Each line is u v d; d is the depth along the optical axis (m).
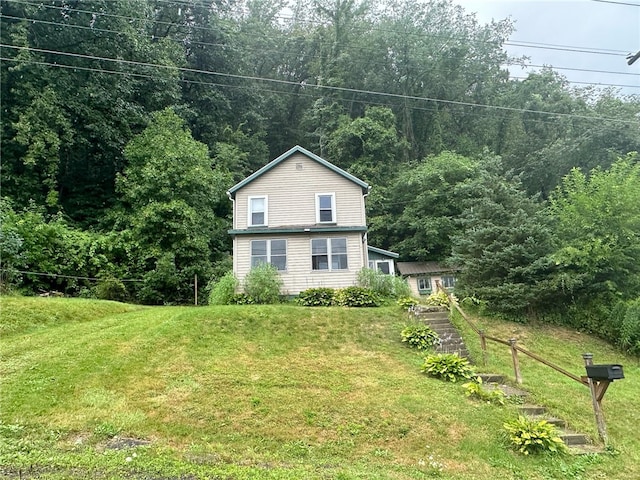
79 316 11.25
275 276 15.21
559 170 29.25
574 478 5.63
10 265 15.29
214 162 26.55
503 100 37.00
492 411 7.21
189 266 20.25
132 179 21.95
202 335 9.75
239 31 37.38
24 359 7.91
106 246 19.25
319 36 38.50
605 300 13.42
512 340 9.06
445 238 26.67
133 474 5.01
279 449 5.86
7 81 19.78
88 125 21.44
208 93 31.70
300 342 9.98
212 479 5.00
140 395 6.95
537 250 14.46
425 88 38.16
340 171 17.88
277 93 39.59
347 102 36.41
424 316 11.89
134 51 23.48
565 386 8.92
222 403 6.88
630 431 7.21
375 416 6.77
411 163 31.94
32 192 20.52
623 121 27.94
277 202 17.61
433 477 5.43
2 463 5.00
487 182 19.98
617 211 14.27
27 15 20.27
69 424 5.99
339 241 16.86
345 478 5.18
